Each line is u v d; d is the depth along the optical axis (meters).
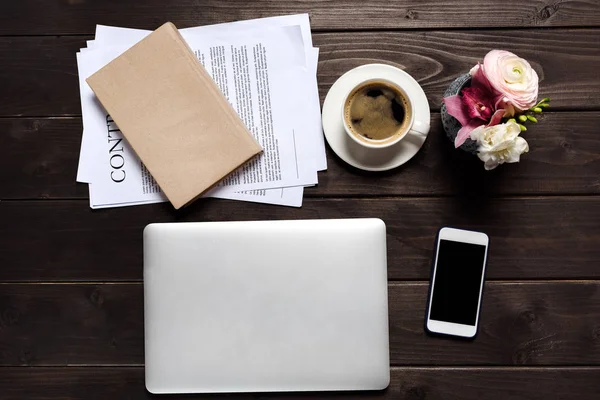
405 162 0.73
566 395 0.74
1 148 0.77
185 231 0.71
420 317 0.75
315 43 0.76
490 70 0.62
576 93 0.75
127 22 0.77
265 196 0.75
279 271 0.70
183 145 0.73
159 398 0.75
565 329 0.75
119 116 0.73
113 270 0.76
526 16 0.75
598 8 0.75
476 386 0.75
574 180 0.75
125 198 0.75
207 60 0.75
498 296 0.75
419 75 0.76
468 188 0.75
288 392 0.75
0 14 0.77
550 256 0.75
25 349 0.76
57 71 0.77
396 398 0.75
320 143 0.75
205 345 0.71
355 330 0.70
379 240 0.71
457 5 0.75
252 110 0.75
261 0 0.76
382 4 0.76
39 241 0.76
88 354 0.76
